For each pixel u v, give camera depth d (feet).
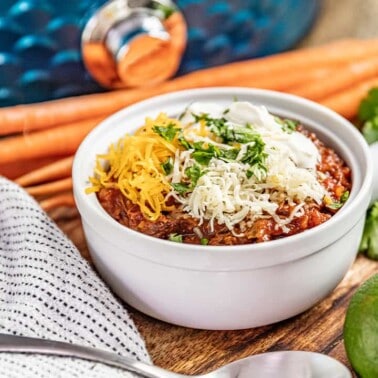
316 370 1.72
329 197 1.87
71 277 1.86
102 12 2.34
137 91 2.46
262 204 1.80
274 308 1.82
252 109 1.94
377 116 2.26
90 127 2.38
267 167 1.84
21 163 2.37
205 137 1.91
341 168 1.96
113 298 1.85
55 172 2.27
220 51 2.57
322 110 2.05
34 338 1.76
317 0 2.62
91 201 1.88
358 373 1.69
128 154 1.88
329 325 1.87
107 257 1.85
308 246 1.76
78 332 1.80
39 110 2.38
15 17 2.28
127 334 1.80
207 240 1.81
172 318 1.84
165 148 1.89
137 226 1.83
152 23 2.37
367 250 2.02
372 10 2.70
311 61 2.55
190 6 2.44
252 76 2.53
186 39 2.50
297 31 2.64
